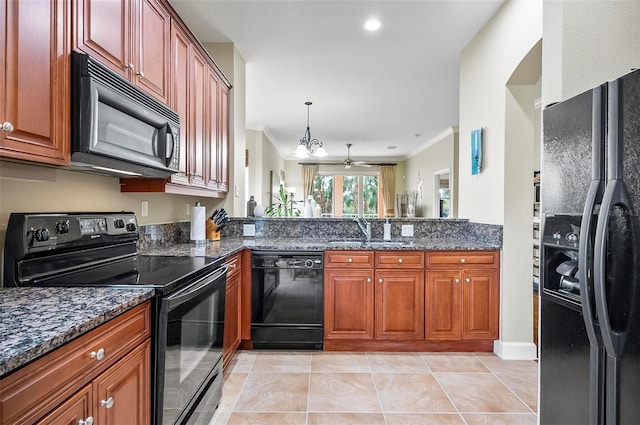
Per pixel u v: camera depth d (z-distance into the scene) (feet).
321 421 6.17
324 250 9.15
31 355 2.42
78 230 5.15
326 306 9.18
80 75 4.21
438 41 10.70
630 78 3.65
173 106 7.00
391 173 32.91
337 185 33.53
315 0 8.67
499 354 9.00
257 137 21.33
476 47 10.34
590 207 3.93
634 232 3.59
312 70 12.89
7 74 3.34
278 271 9.20
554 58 5.35
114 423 3.48
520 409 6.60
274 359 8.75
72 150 4.20
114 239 6.00
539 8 7.55
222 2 8.75
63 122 4.08
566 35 5.18
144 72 5.88
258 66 12.52
